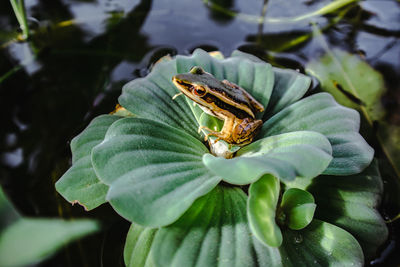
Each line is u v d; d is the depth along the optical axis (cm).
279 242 24
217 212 25
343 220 26
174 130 27
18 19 35
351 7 39
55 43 36
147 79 29
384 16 38
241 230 25
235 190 26
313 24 38
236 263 24
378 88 33
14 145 30
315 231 26
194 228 25
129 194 24
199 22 38
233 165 24
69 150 30
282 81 31
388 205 29
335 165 26
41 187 29
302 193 26
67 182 27
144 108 28
